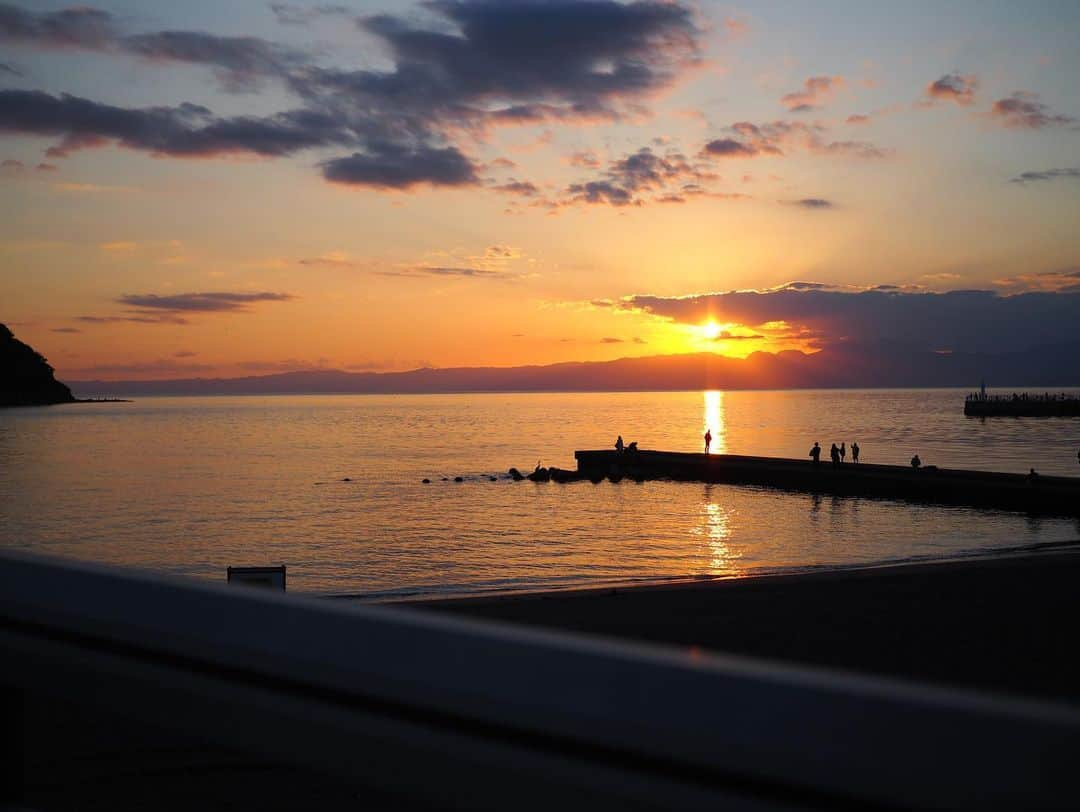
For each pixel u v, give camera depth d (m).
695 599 13.03
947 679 8.54
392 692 1.32
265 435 133.00
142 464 78.19
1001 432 118.88
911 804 0.91
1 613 1.85
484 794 1.23
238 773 4.16
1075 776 0.82
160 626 1.61
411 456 88.88
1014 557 17.89
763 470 55.94
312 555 30.25
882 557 29.55
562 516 42.09
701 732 1.05
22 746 1.95
